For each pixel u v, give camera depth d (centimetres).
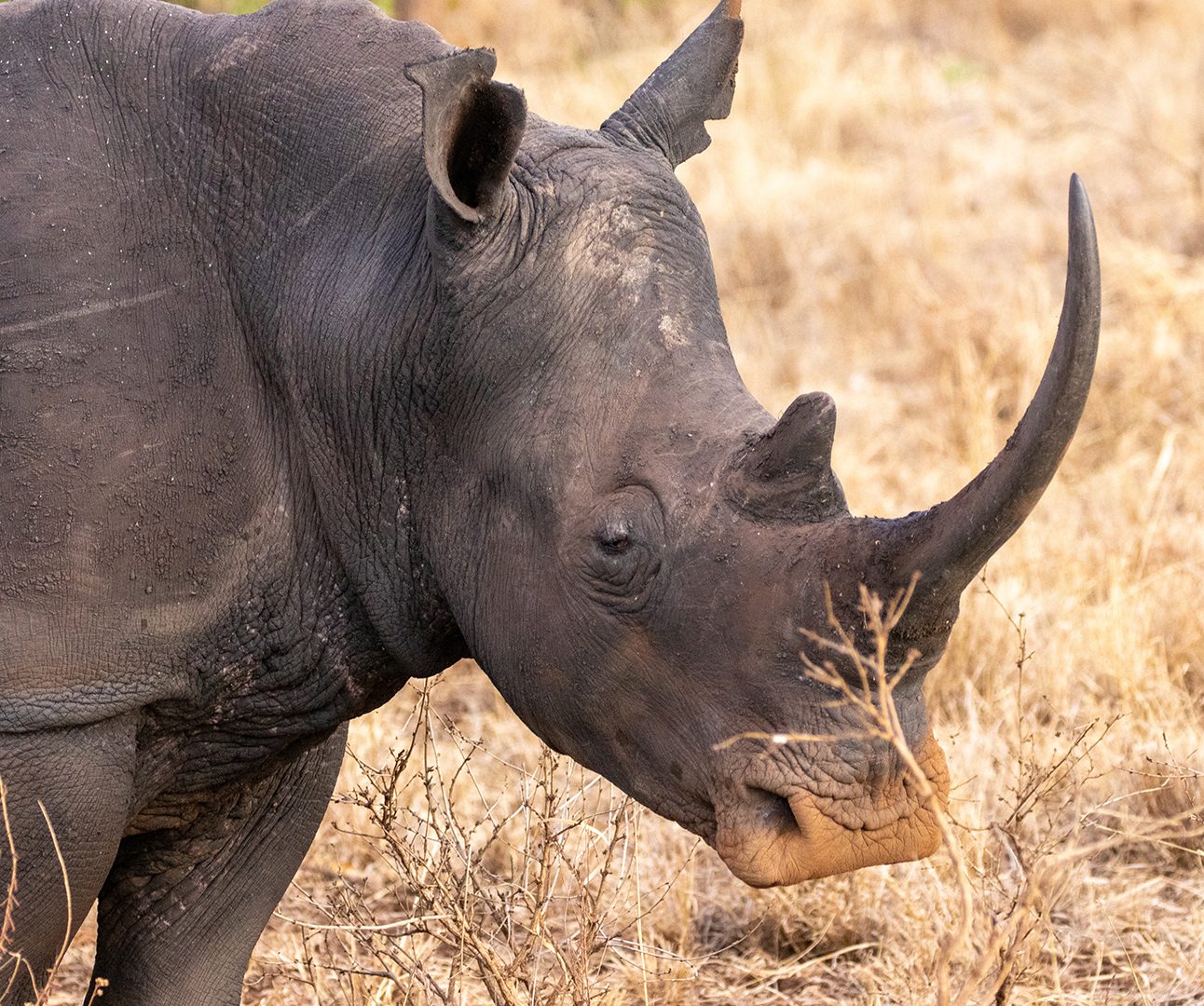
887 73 5453
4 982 1264
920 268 3972
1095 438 3148
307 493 1323
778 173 4553
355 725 2172
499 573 1252
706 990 1778
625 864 1636
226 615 1310
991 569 2509
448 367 1255
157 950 1498
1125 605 2347
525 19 5994
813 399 1130
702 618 1167
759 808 1170
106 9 1322
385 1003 1614
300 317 1295
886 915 1845
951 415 3181
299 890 1661
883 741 1148
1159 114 4828
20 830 1246
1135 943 1800
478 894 1583
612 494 1198
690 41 1388
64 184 1262
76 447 1238
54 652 1240
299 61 1318
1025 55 5984
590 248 1237
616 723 1228
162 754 1350
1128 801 1988
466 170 1227
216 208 1302
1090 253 1026
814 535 1145
